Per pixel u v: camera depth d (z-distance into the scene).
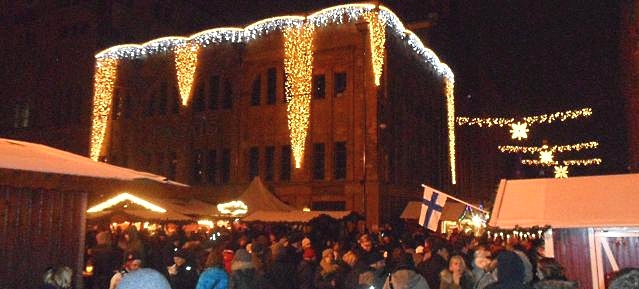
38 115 44.75
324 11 35.47
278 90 36.44
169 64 40.41
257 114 36.91
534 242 11.94
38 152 8.84
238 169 36.91
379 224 32.31
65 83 43.81
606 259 11.71
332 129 34.44
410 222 34.84
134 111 41.12
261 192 23.59
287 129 35.72
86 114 42.22
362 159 33.28
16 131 45.31
